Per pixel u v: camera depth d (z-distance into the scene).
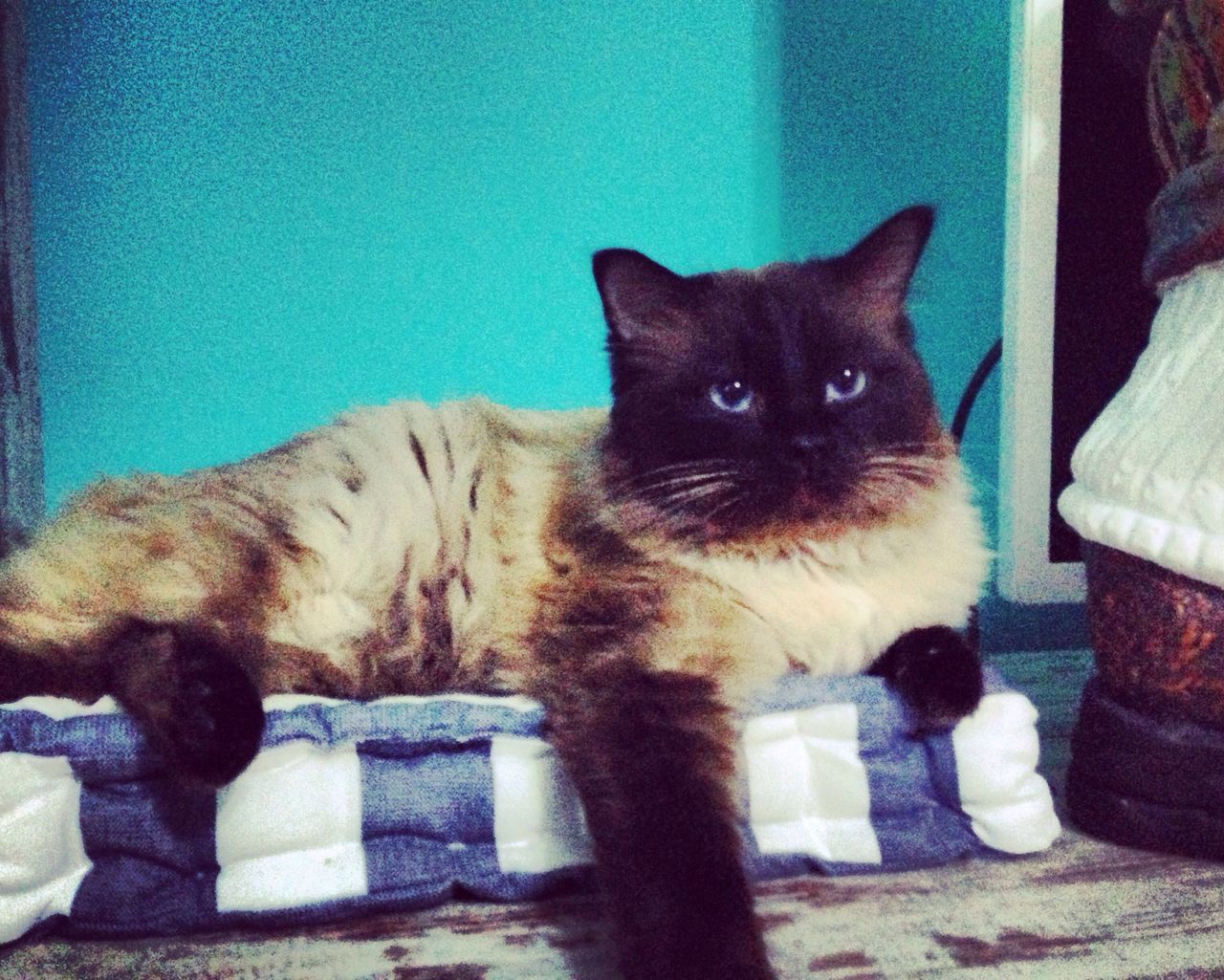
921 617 0.87
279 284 1.28
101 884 0.68
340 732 0.72
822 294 0.92
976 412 1.43
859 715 0.76
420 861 0.71
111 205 1.22
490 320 1.33
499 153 1.29
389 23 1.25
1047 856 0.77
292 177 1.26
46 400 1.23
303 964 0.64
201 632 0.79
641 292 0.91
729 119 1.33
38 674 0.78
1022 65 1.03
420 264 1.30
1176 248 0.78
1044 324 1.06
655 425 0.88
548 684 0.78
